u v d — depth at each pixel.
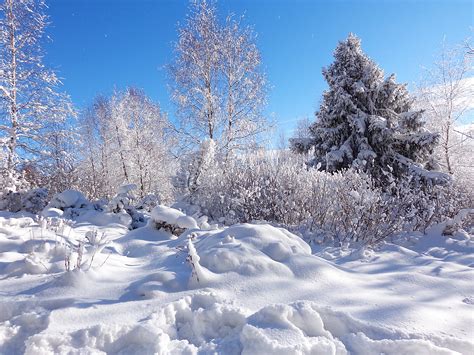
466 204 8.07
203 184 8.20
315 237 5.61
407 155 11.07
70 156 12.85
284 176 6.82
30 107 11.24
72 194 7.92
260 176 7.20
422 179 9.39
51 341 1.89
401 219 5.84
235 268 3.09
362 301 2.62
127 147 17.41
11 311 2.35
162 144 16.28
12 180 7.99
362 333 2.04
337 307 2.47
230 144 11.61
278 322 2.08
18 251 3.73
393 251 4.85
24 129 11.03
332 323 2.19
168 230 5.48
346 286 2.95
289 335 1.96
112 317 2.21
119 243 4.77
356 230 5.58
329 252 4.87
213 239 3.89
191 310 2.33
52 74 11.41
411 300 2.73
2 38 10.71
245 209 6.68
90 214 7.09
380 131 10.82
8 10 10.80
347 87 11.95
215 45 11.76
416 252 4.96
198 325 2.19
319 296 2.68
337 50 12.19
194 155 9.03
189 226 5.42
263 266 3.11
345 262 4.32
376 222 5.61
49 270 3.20
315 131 12.34
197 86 11.89
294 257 3.36
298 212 6.21
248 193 6.58
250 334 1.93
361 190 5.90
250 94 11.79
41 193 7.95
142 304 2.42
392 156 10.90
